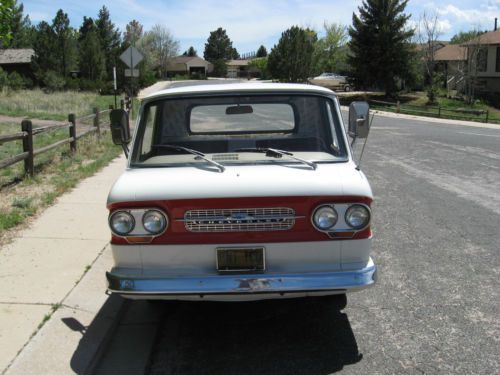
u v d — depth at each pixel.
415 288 5.26
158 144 4.36
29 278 5.13
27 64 53.75
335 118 4.39
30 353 3.78
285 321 4.61
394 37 45.97
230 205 3.69
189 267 3.75
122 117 4.53
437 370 3.79
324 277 3.66
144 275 3.72
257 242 3.71
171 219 3.70
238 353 4.08
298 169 4.02
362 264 3.79
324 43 83.75
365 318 4.63
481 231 7.12
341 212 3.72
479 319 4.59
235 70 126.81
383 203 8.67
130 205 3.71
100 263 5.57
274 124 4.41
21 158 9.16
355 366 3.85
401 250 6.38
